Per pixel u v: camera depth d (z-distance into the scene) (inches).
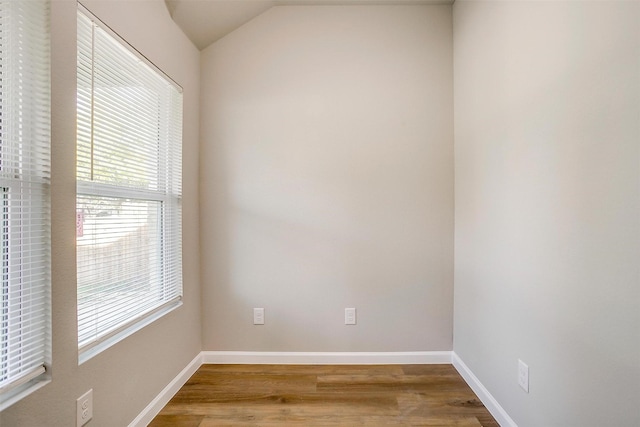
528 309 49.6
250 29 81.3
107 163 49.2
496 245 59.4
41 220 38.4
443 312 81.3
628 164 32.5
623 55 32.9
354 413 60.6
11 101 35.6
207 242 81.7
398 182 80.7
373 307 81.1
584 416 38.4
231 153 81.4
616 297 34.1
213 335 81.8
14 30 35.9
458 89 77.3
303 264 81.2
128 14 53.1
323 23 80.9
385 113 80.7
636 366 32.0
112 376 49.0
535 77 47.5
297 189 81.0
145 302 59.5
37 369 37.2
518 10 51.8
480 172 65.8
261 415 60.1
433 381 72.3
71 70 41.5
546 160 45.0
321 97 81.0
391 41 80.9
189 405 63.3
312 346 81.4
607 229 35.1
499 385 58.3
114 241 51.5
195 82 79.2
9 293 35.4
